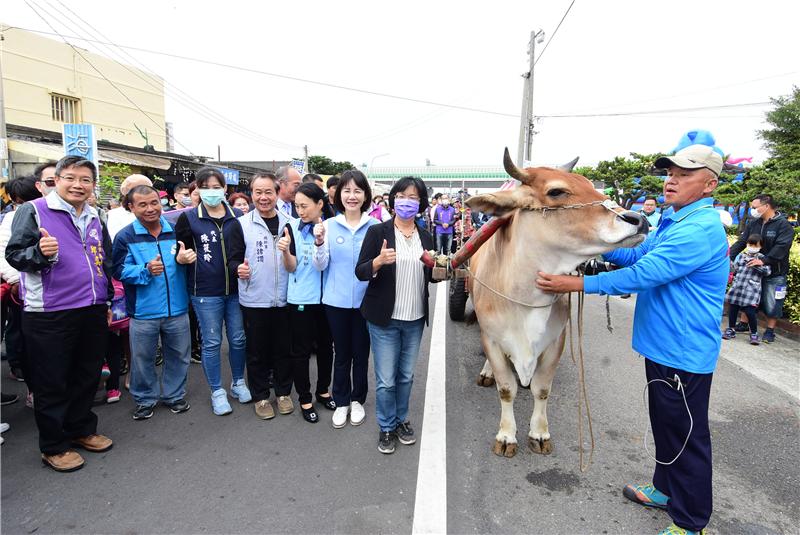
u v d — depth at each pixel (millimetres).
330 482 3029
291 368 4047
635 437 3684
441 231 12781
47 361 3029
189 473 3113
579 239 2590
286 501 2834
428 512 2756
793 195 9656
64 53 18797
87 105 19844
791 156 11258
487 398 4336
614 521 2729
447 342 5895
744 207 10711
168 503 2807
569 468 3244
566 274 2756
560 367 5176
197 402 4211
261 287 3811
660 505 2826
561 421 3928
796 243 8859
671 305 2512
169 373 3957
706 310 2453
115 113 21156
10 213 3680
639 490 2891
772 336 6324
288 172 5199
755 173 10508
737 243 6859
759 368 5312
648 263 2441
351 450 3422
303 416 3912
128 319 4121
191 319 5172
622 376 4926
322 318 4012
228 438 3570
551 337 3127
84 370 3301
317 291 3811
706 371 2477
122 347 4688
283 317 3953
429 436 3627
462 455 3379
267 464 3227
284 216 4039
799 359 5668
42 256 2914
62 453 3170
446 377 4805
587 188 2611
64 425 3268
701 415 2512
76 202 3143
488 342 3324
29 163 12625
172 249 3756
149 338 3715
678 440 2549
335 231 3656
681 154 2471
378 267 2980
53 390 3068
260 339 3887
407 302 3209
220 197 3818
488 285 3178
